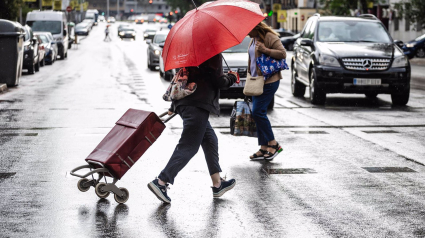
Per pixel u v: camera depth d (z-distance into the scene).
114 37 114.44
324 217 7.68
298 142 13.02
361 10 63.28
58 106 19.38
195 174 10.06
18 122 15.88
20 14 59.69
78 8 150.50
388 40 20.98
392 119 16.58
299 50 22.48
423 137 13.65
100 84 27.97
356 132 14.34
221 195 8.66
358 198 8.58
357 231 7.11
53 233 7.07
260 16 8.13
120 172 8.26
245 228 7.25
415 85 28.14
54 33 52.25
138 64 44.91
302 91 23.11
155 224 7.42
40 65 43.19
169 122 16.06
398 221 7.51
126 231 7.15
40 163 10.91
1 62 26.31
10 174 10.06
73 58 53.44
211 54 7.84
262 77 10.84
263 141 11.23
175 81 8.21
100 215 7.79
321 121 16.22
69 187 9.21
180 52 7.95
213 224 7.41
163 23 186.00
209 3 8.36
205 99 8.19
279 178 9.80
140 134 8.29
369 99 22.12
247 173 10.18
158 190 8.22
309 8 99.75
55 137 13.59
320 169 10.45
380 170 10.35
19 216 7.73
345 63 19.47
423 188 9.15
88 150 12.11
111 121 16.03
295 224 7.39
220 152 12.02
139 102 20.62
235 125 11.34
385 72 19.38
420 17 53.91
